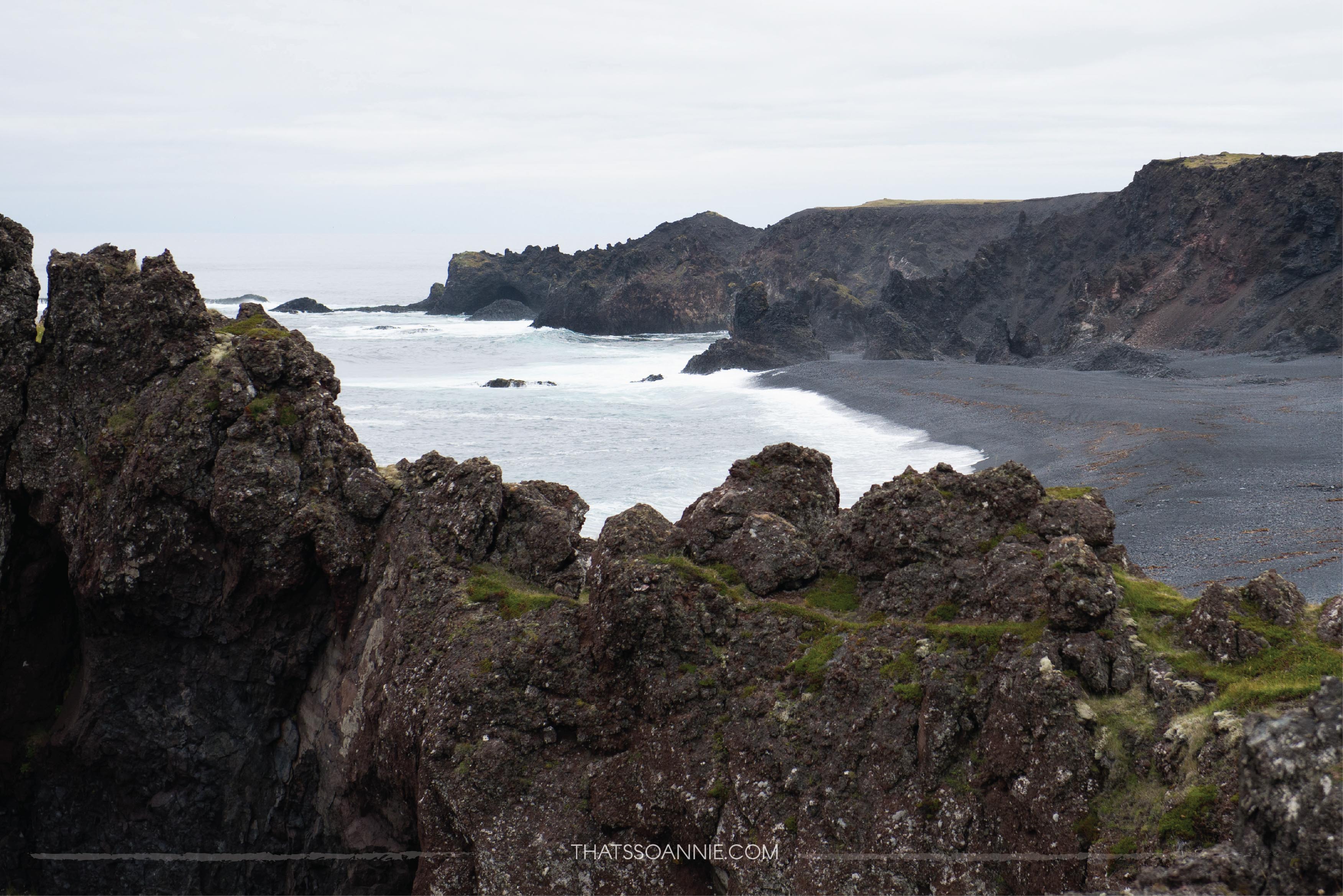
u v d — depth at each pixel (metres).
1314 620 16.80
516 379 130.75
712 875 18.66
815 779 17.94
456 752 20.22
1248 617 16.81
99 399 25.34
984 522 20.75
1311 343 128.00
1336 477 60.38
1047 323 183.62
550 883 19.11
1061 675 16.23
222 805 25.19
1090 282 168.25
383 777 22.34
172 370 25.31
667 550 22.16
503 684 20.53
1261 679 15.50
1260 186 161.12
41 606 26.06
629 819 19.12
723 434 90.44
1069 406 93.06
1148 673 16.50
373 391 121.25
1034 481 21.08
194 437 24.17
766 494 22.77
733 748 18.77
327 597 25.16
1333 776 12.62
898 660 18.34
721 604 20.22
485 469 24.27
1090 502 20.92
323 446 25.30
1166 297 161.12
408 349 182.12
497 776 19.88
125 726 25.17
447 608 22.55
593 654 20.41
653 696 19.61
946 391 108.00
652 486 69.06
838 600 20.70
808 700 18.70
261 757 25.27
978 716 17.14
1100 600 16.86
